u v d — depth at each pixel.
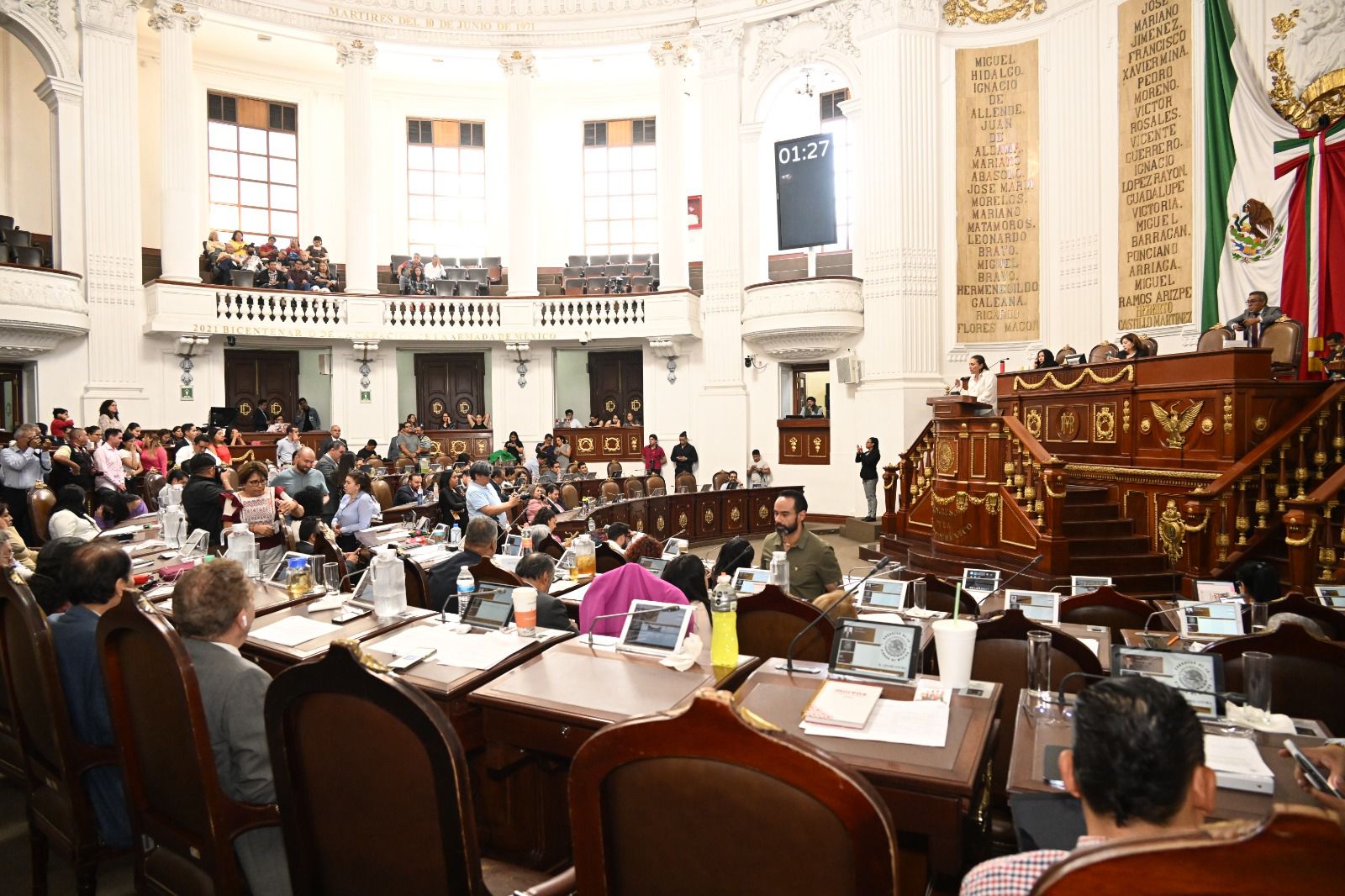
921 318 14.02
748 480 15.02
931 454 10.06
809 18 15.28
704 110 16.17
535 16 16.70
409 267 17.42
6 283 12.48
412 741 1.88
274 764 2.11
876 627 2.85
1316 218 10.08
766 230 17.58
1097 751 1.42
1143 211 12.10
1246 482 6.96
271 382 17.59
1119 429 8.35
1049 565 7.41
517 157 16.92
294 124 18.44
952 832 2.05
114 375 13.99
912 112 13.97
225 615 2.62
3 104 14.82
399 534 7.61
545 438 16.06
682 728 1.49
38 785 3.12
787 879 1.48
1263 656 2.65
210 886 2.38
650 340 16.50
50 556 3.76
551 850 3.14
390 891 2.02
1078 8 12.98
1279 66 10.45
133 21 14.20
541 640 3.32
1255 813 1.96
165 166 14.56
